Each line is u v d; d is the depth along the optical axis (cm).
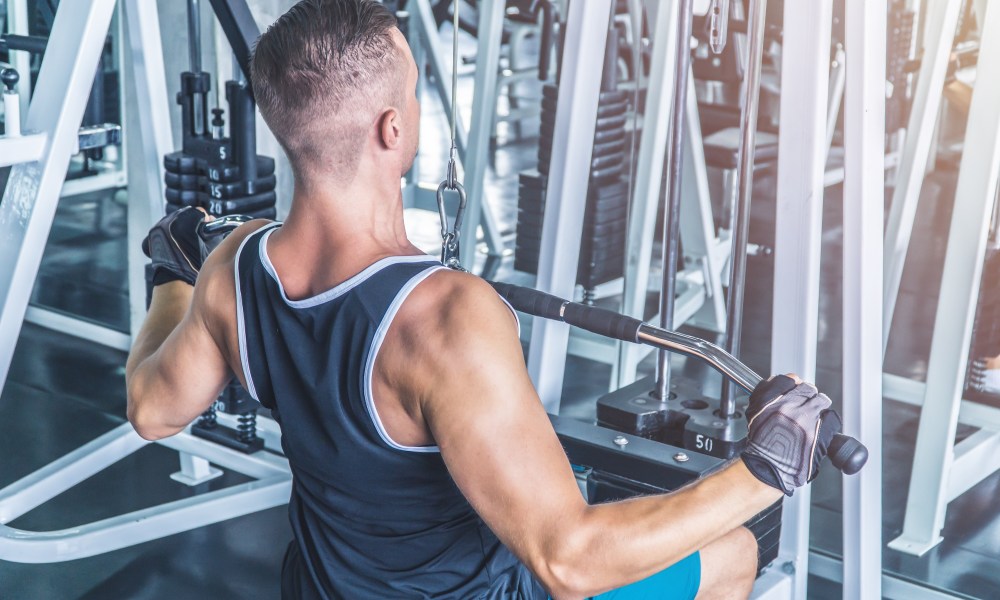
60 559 212
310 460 108
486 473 95
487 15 319
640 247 266
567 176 188
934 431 220
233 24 203
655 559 95
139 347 128
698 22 288
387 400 99
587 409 291
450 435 95
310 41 97
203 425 251
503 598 114
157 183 243
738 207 169
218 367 117
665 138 261
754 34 162
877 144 170
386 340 98
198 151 219
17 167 223
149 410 121
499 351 96
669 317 178
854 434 180
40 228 223
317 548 114
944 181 272
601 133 290
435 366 95
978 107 202
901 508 241
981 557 222
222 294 111
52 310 342
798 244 172
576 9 181
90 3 218
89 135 234
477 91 328
